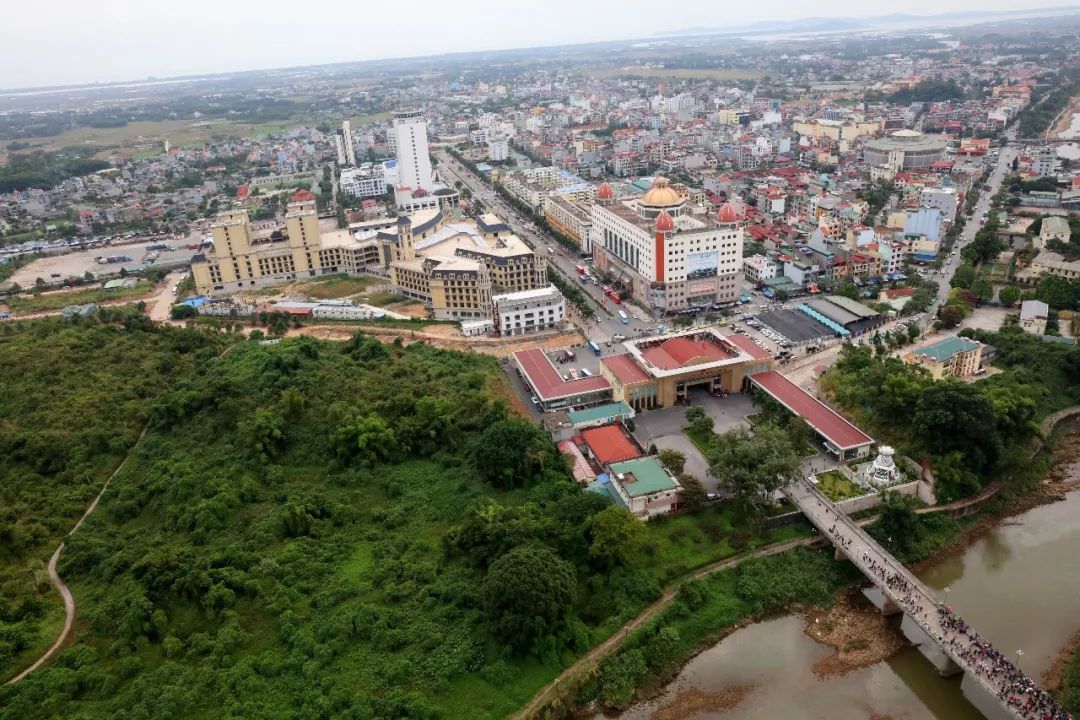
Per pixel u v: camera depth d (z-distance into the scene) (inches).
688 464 7810.0
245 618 5669.3
